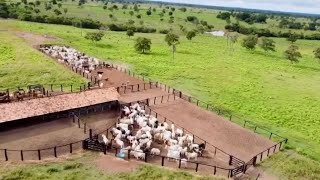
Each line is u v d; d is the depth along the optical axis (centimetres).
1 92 4894
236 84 7169
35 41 9606
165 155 3572
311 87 7625
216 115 4988
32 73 6303
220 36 15500
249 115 5247
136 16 19162
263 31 16688
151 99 5341
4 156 3250
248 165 3519
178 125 4422
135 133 4050
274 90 7031
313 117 5500
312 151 4097
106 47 9912
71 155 3388
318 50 11162
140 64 8062
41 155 3334
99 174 3075
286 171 3503
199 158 3606
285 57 11256
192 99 5650
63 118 4284
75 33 11956
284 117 5366
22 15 14100
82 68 6869
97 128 4091
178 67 8200
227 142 4097
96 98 4594
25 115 3950
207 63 9094
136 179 3050
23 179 2878
